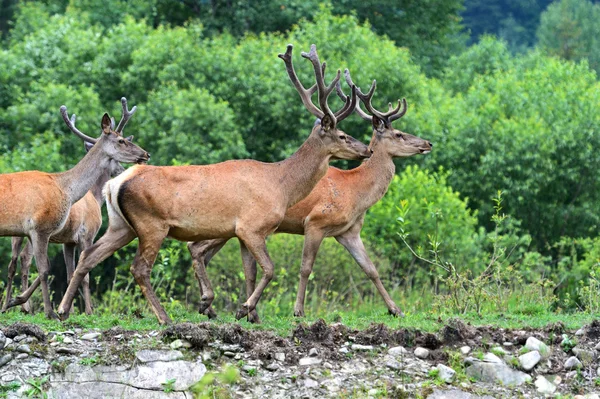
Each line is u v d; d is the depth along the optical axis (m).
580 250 40.78
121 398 14.60
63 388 14.61
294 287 29.06
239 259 30.31
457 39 70.38
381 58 39.38
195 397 14.59
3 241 31.05
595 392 15.26
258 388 14.77
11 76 40.41
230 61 40.16
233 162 17.33
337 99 37.38
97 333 15.71
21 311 19.56
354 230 20.06
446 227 32.12
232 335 15.59
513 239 35.84
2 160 32.91
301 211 19.31
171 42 39.81
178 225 16.77
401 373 15.36
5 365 14.80
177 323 15.79
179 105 35.94
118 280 36.75
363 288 31.19
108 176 21.00
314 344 15.84
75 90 37.22
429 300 25.98
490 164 39.47
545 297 21.34
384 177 20.09
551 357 15.98
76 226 19.98
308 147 17.91
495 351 15.95
